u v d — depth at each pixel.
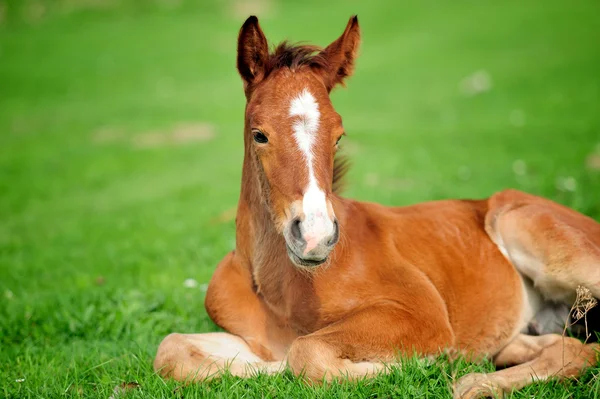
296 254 4.25
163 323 6.48
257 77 4.91
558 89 22.44
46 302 7.14
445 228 5.74
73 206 14.56
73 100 29.77
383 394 4.35
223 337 5.27
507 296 5.55
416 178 13.88
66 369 5.30
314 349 4.58
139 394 4.56
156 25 45.28
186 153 19.53
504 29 33.59
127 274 8.76
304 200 4.28
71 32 44.22
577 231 5.37
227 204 13.26
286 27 41.16
